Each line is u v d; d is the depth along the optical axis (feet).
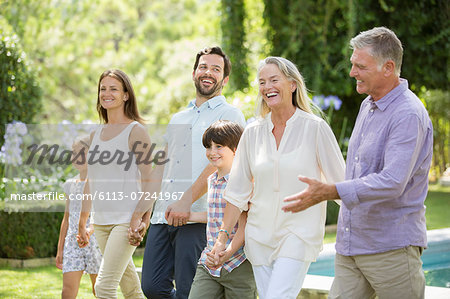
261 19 64.39
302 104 19.27
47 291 32.68
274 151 18.95
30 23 85.71
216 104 24.30
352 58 16.83
